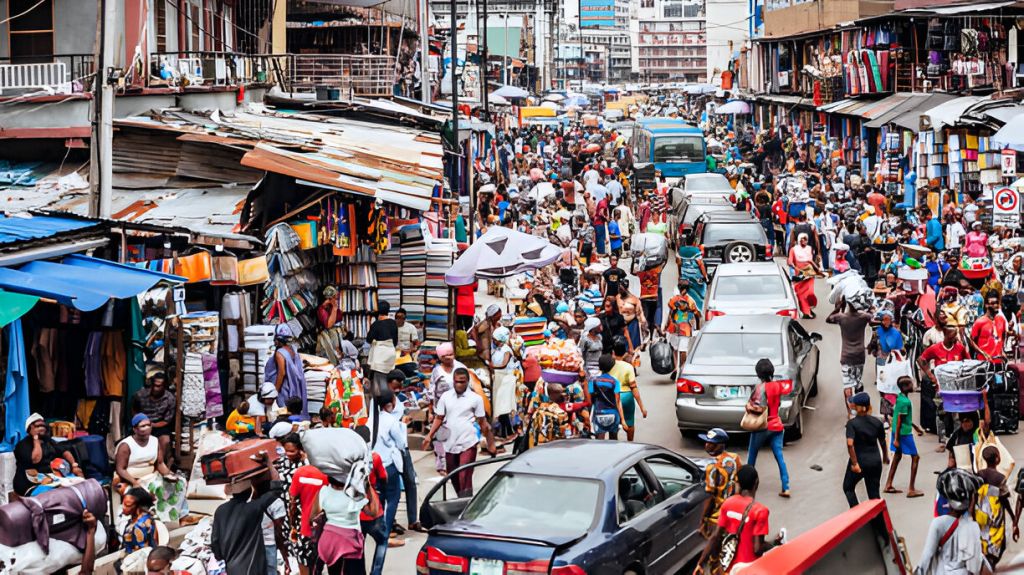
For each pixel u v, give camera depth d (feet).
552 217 96.02
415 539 40.27
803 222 94.99
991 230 83.76
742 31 349.41
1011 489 43.98
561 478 31.83
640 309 67.21
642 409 49.47
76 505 31.50
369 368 54.13
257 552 31.07
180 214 57.72
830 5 179.11
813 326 75.92
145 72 74.74
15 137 65.62
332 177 59.16
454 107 106.22
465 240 98.99
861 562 24.12
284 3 122.62
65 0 73.26
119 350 42.50
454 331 64.44
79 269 40.81
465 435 43.04
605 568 29.66
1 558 30.19
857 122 148.97
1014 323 56.59
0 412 37.17
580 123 313.12
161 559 29.73
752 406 44.24
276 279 54.85
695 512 34.55
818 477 47.19
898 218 84.94
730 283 68.33
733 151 181.78
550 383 45.14
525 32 335.06
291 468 34.42
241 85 85.51
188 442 43.68
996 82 120.47
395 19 147.23
